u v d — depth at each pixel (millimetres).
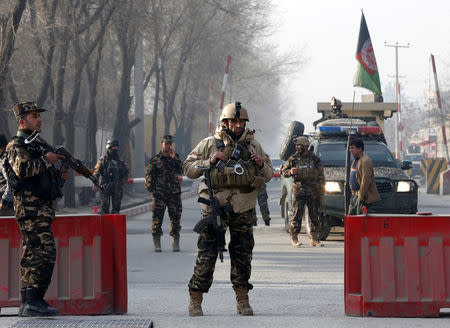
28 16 23562
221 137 6539
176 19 38906
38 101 23484
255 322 6047
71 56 29062
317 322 6066
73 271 6676
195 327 5801
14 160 6016
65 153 6301
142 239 16453
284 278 10234
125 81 30734
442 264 6543
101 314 6676
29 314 6223
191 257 13031
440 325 5996
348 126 16859
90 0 25219
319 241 15133
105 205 15773
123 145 31609
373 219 6582
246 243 6648
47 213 6223
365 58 22641
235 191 6477
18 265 6715
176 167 13883
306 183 14211
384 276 6551
